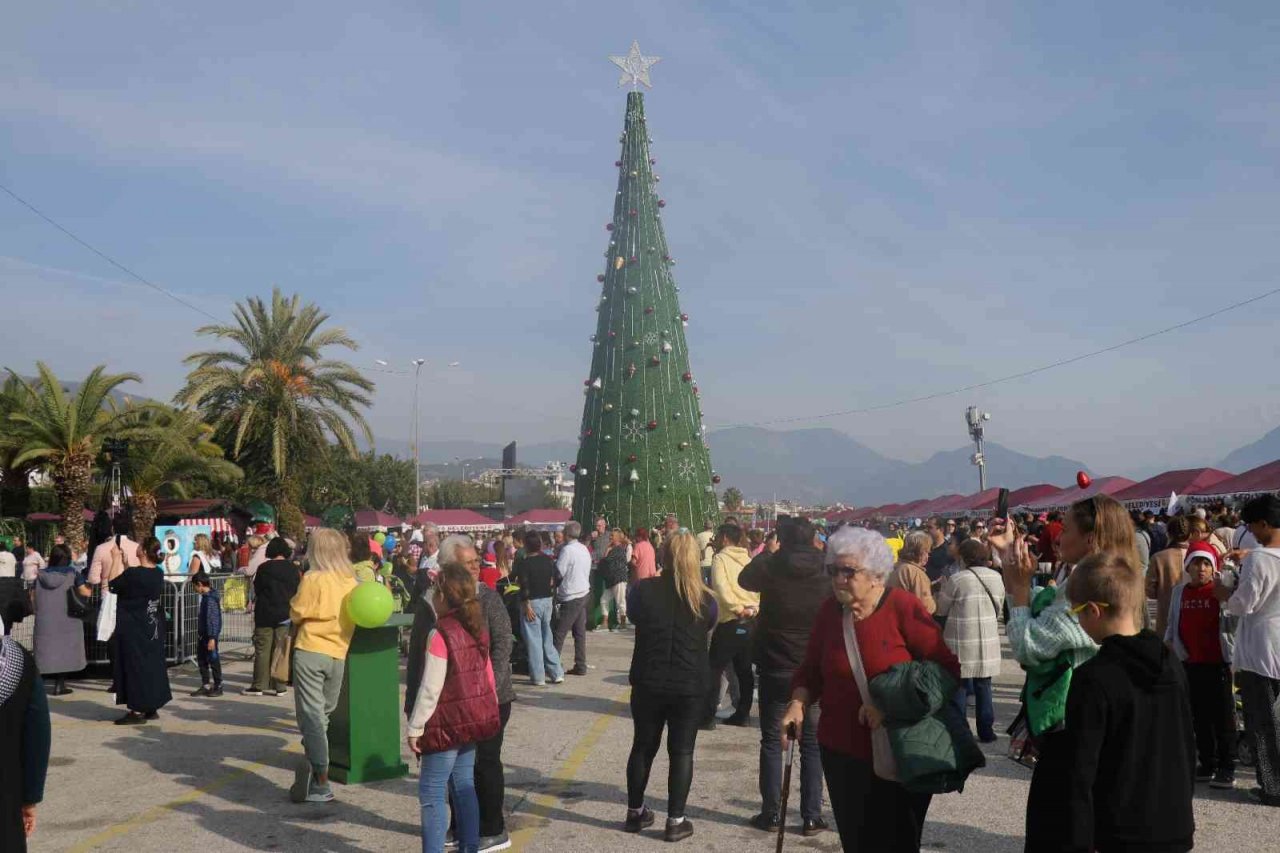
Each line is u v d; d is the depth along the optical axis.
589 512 23.92
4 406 32.78
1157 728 3.51
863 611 4.32
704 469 24.17
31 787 3.87
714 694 9.72
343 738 7.86
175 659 14.19
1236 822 6.46
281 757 8.72
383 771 7.84
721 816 6.84
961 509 40.12
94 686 12.80
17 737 3.79
